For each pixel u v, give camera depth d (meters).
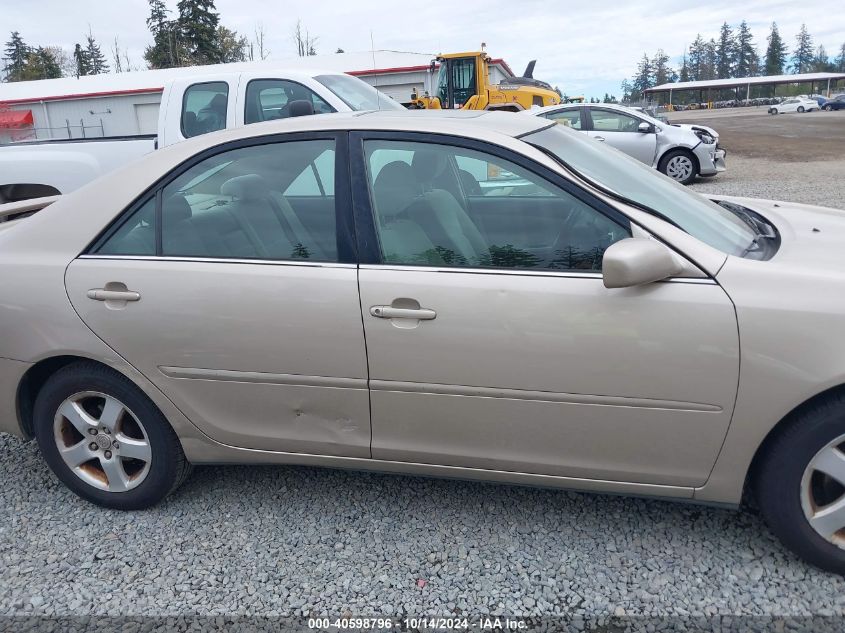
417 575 2.60
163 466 2.96
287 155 2.81
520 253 2.52
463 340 2.49
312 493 3.17
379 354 2.58
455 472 2.71
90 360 2.93
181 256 2.80
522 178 2.58
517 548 2.72
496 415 2.55
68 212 2.96
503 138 2.65
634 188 2.76
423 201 2.67
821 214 3.19
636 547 2.69
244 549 2.79
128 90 21.31
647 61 138.12
